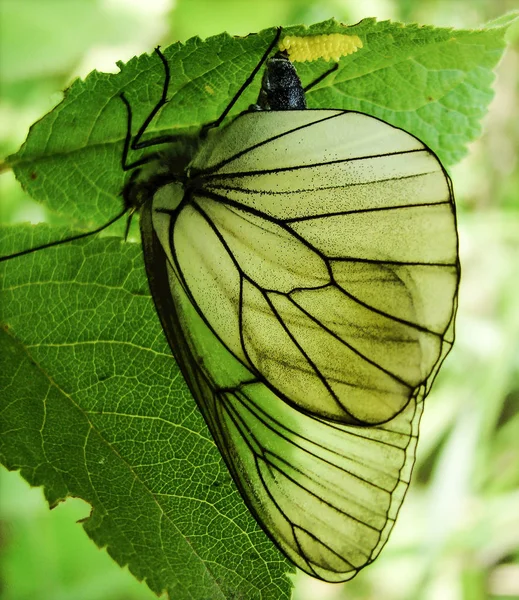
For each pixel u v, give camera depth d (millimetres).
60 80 243
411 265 185
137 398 197
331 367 191
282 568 196
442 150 200
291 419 193
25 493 240
